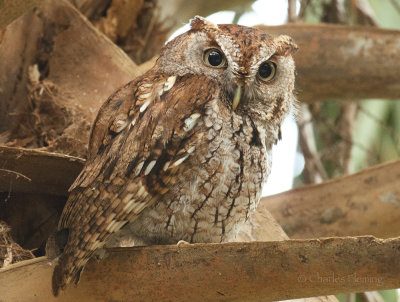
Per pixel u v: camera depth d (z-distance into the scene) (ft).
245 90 17.53
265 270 12.84
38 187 18.38
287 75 19.11
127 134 16.37
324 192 25.61
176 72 17.98
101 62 23.17
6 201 19.06
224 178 16.67
